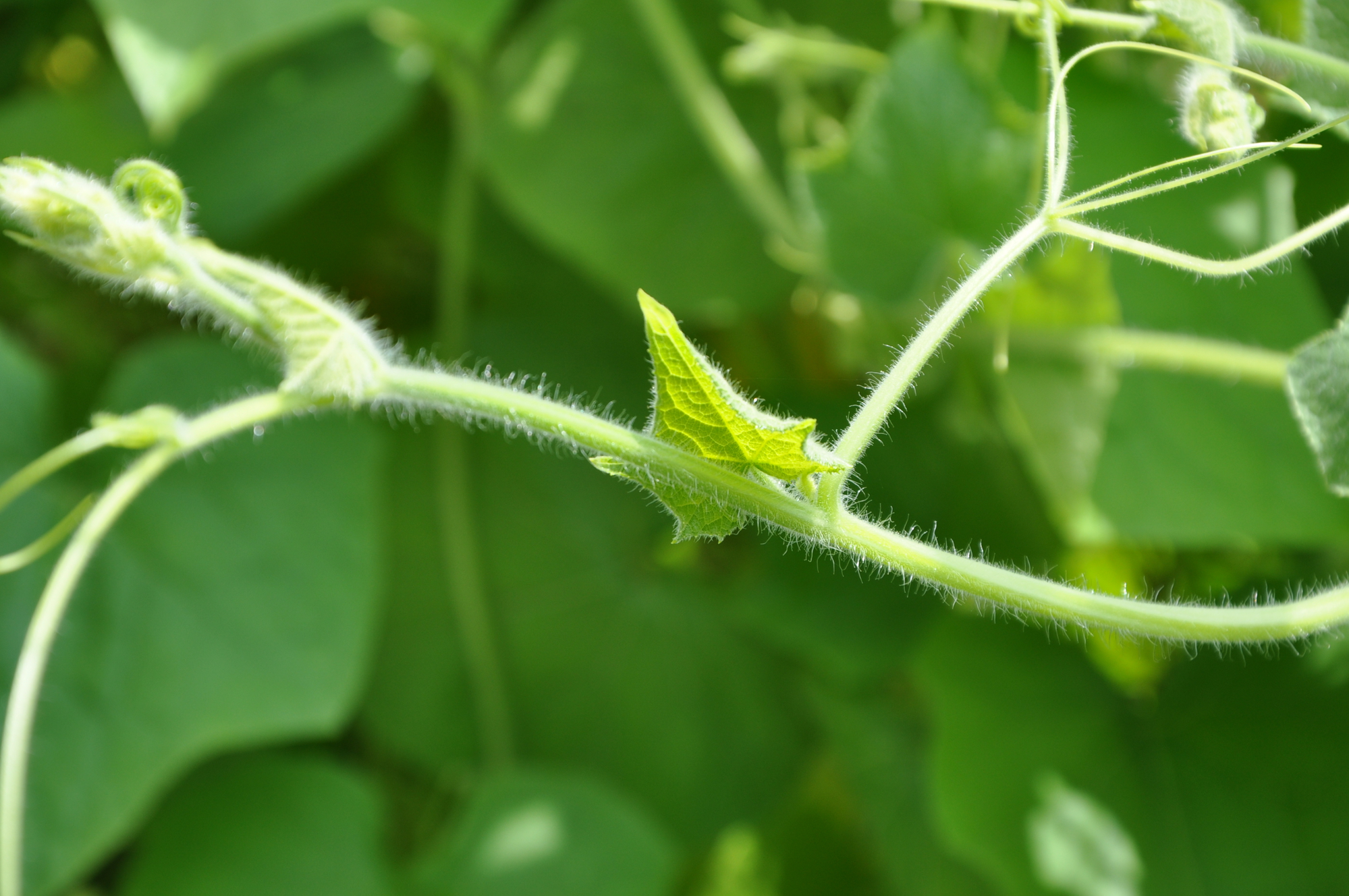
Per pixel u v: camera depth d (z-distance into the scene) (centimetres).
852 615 75
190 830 70
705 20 71
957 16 61
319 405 45
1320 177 53
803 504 42
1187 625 43
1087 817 63
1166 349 55
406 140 80
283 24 54
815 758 85
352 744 82
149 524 68
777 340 77
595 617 83
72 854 61
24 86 78
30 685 49
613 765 82
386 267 85
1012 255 43
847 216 55
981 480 73
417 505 81
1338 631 58
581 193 71
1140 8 45
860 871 102
